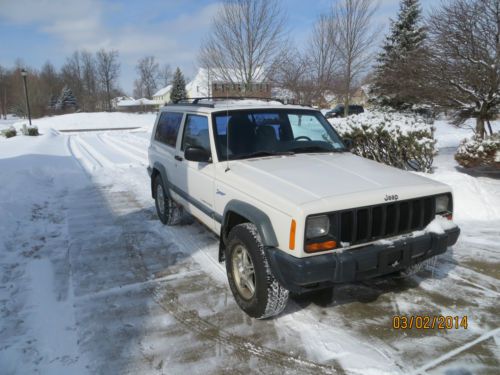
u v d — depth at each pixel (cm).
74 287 412
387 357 298
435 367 287
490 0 1148
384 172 372
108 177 1009
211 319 351
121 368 289
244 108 449
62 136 2553
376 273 316
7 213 631
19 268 457
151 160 642
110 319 352
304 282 290
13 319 351
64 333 331
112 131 3197
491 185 776
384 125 861
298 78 1934
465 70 1171
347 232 305
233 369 287
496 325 338
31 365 292
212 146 416
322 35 1942
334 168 376
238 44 1970
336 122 971
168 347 313
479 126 1238
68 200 778
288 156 420
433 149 826
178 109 555
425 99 1339
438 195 348
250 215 330
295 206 292
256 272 328
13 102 7931
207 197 423
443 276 430
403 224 330
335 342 316
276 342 317
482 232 562
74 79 9094
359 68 1989
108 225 616
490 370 283
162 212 610
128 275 439
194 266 461
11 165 1069
